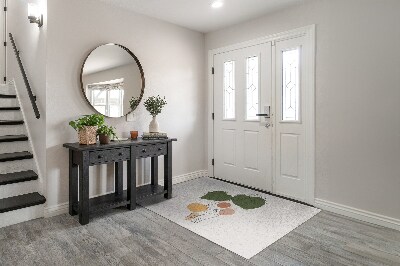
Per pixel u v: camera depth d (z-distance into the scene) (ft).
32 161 10.03
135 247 7.07
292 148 10.94
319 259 6.54
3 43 15.01
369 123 8.75
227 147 13.52
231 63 13.20
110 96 10.52
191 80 13.67
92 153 8.55
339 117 9.45
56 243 7.23
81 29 9.68
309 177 10.32
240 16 11.75
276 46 11.28
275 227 8.31
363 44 8.80
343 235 7.80
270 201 10.67
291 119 11.01
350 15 9.07
